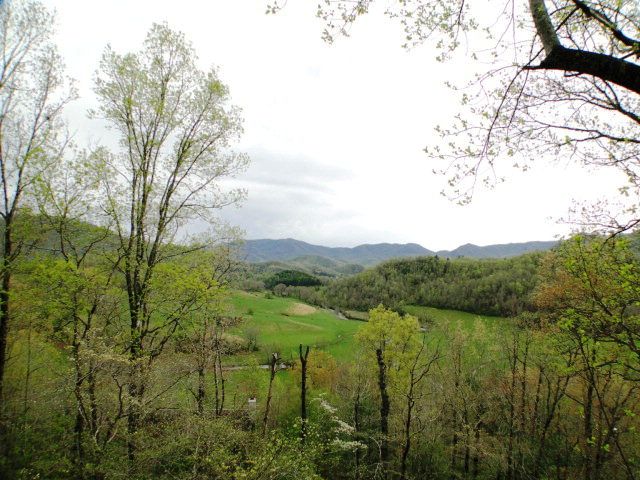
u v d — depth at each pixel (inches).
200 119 741.3
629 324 311.4
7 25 595.8
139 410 521.0
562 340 565.3
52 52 635.5
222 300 765.9
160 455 538.0
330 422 1112.2
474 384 1173.1
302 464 701.3
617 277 304.0
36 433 592.4
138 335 609.9
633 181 275.6
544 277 614.9
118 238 652.1
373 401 1228.5
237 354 1101.7
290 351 2026.3
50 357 692.1
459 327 1118.4
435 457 1077.8
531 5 203.8
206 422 610.9
